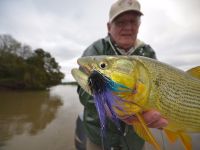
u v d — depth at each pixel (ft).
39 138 4.96
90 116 2.25
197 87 1.64
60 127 5.99
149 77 1.48
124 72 1.43
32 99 14.12
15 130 5.73
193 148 2.47
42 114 8.13
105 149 2.23
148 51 2.45
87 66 1.51
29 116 7.74
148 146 2.54
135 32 2.39
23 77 24.70
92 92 1.41
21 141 4.76
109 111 1.39
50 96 16.65
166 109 1.54
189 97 1.60
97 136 2.21
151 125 1.44
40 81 25.64
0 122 6.73
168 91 1.54
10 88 23.90
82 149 3.06
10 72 24.73
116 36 2.38
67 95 17.85
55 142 4.65
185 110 1.59
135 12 2.33
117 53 2.36
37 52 32.58
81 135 3.13
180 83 1.59
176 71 1.61
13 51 30.76
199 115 1.63
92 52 2.28
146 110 1.44
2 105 10.92
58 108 9.73
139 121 1.42
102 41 2.40
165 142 2.66
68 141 4.71
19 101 12.85
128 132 2.17
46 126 6.14
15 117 7.57
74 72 1.57
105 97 1.38
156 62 1.56
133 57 1.50
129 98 1.40
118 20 2.33
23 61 28.09
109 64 1.46
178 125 1.60
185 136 1.63
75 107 10.04
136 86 1.43
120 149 2.21
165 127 1.58
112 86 1.38
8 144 4.56
